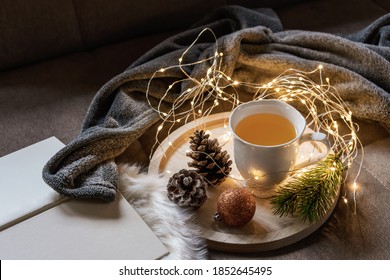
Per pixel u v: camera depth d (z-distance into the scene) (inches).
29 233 25.0
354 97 31.4
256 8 40.6
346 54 33.2
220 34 37.3
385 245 25.0
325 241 25.3
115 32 37.7
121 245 24.5
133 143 29.9
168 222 25.3
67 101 33.5
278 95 32.6
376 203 26.7
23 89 34.4
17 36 34.9
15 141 31.0
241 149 24.9
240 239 24.8
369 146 30.0
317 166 26.1
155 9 37.9
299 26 39.8
